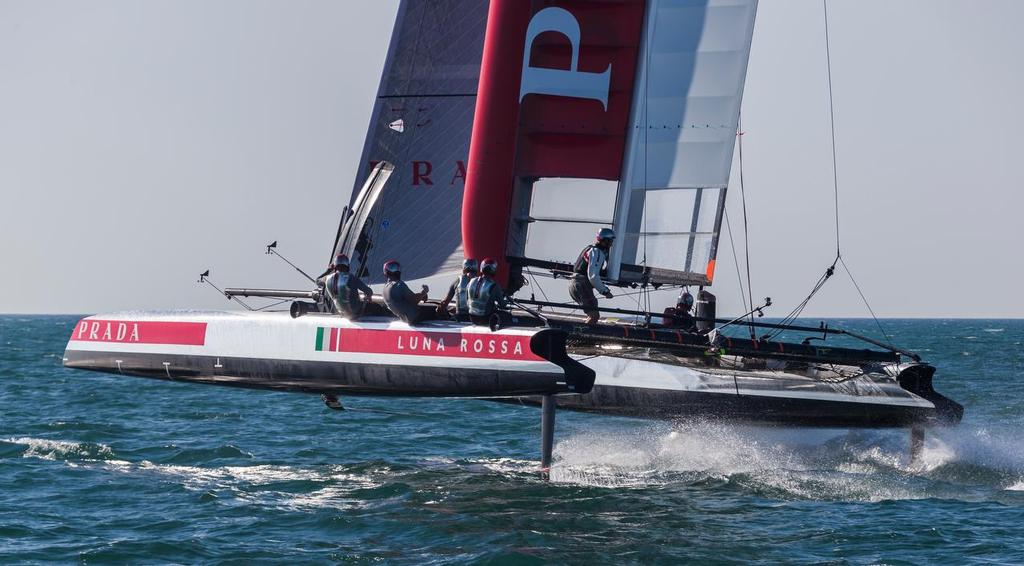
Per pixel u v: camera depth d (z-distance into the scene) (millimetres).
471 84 60562
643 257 52906
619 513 42781
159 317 55281
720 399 51000
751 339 50906
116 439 66500
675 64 52594
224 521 41219
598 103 52812
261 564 35156
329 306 52219
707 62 52188
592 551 36812
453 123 60719
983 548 37281
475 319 47344
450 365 47406
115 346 55938
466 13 60531
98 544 37656
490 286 47125
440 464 56156
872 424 50625
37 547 37219
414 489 47781
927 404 50219
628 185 52719
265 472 53188
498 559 35469
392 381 48719
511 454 60406
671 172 52656
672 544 37844
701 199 52594
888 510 43531
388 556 36125
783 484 48750
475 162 53219
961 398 97938
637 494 46562
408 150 61219
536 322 48312
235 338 52500
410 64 61156
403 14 61094
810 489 47688
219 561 35469
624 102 52812
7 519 41250
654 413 52594
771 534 39438
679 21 52531
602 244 50156
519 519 41469
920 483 48812
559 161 53156
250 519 41531
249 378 52406
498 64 52781
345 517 41594
